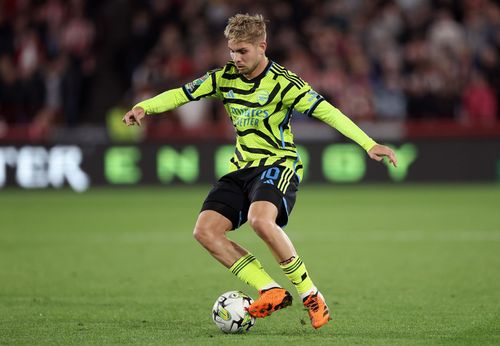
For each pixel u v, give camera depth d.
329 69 62.47
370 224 44.00
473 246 36.41
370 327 20.97
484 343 19.09
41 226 43.97
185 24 67.06
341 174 61.59
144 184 62.16
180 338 19.64
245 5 67.50
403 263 32.19
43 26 67.50
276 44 63.91
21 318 22.27
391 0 67.56
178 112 63.69
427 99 62.72
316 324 19.50
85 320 22.00
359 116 61.78
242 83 20.44
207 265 32.09
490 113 62.28
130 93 66.44
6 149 62.00
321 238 39.34
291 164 20.56
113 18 69.31
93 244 37.75
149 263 32.56
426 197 55.88
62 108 64.81
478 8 66.06
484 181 61.69
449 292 26.17
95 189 62.06
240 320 20.08
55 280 28.73
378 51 64.94
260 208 19.55
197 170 62.00
